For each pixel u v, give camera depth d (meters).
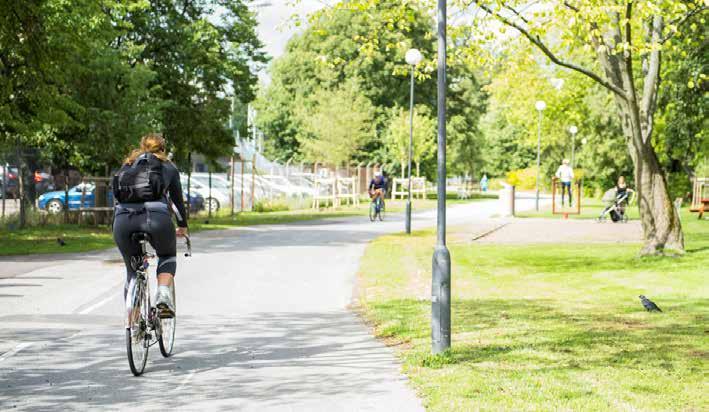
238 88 35.19
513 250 20.95
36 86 22.02
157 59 32.78
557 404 6.16
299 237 25.00
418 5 17.75
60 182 29.72
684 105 24.28
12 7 19.92
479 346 8.63
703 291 13.45
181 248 20.88
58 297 12.27
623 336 9.28
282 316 10.84
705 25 20.47
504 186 36.12
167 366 7.79
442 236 8.33
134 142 27.67
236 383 7.10
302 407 6.30
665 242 18.33
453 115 71.00
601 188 60.28
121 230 7.50
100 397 6.60
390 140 64.06
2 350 8.44
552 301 12.31
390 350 8.56
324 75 66.50
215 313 11.09
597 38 17.20
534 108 43.66
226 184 43.81
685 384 6.93
